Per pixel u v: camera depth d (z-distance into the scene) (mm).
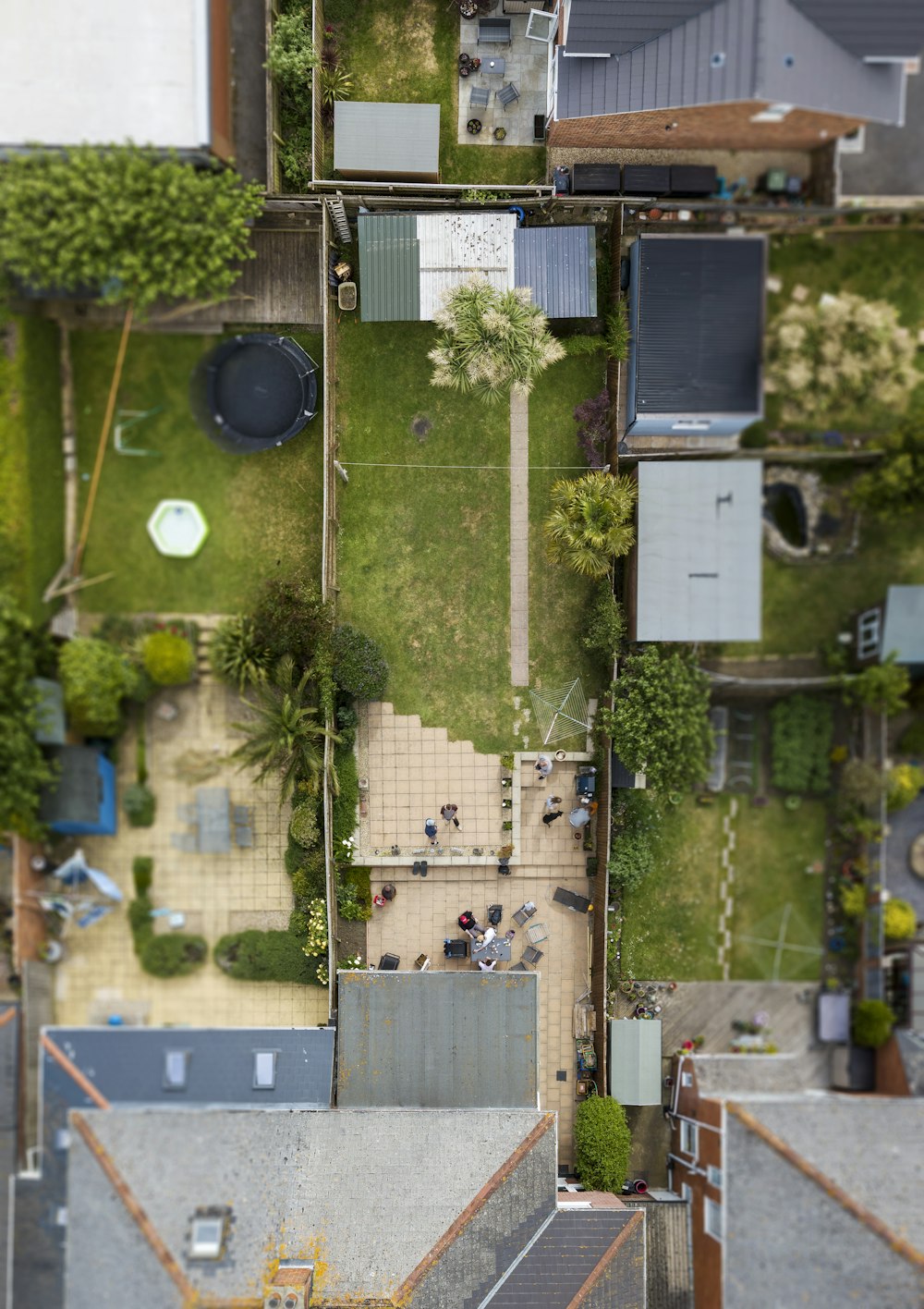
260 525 26203
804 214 26000
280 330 26031
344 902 25688
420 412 26422
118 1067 23203
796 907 27625
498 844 26375
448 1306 21875
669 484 25656
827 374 26688
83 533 25891
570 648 26641
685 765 25406
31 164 21906
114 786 25750
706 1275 23500
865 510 27172
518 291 24578
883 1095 26062
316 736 25000
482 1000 24266
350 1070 23797
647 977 27047
